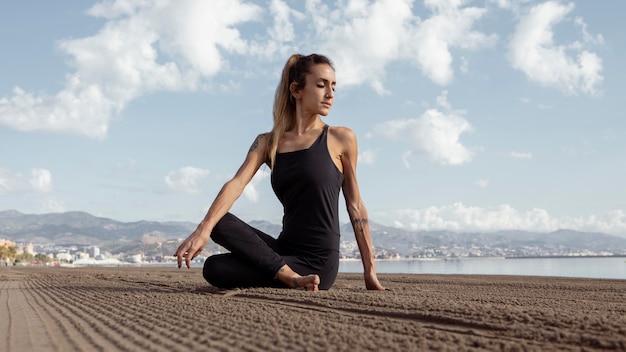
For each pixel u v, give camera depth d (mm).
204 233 4109
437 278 9094
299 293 3889
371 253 4793
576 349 1878
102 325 2525
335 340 1984
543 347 1918
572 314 2584
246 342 1966
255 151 4668
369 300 3348
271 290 4117
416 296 3754
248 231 4375
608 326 2229
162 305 3363
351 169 4770
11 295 4656
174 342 2021
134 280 7480
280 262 4352
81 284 6387
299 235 4566
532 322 2398
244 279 4418
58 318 2826
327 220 4566
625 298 4195
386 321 2521
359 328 2285
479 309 2785
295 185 4539
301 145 4590
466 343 1965
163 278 8305
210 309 3064
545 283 7020
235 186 4430
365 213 4812
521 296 4270
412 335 2146
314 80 4562
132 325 2488
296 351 1785
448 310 2791
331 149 4664
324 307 3164
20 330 2404
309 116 4660
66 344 2031
